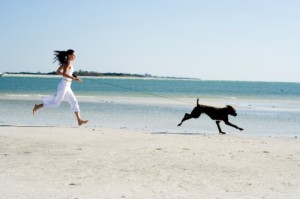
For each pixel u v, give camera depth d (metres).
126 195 5.59
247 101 32.97
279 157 8.74
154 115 19.20
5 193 5.53
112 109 21.70
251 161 8.23
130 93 44.66
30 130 12.00
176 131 13.78
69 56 11.26
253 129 14.96
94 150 9.09
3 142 9.88
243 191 5.96
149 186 6.12
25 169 7.06
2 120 15.41
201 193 5.79
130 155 8.54
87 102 26.64
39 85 77.88
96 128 13.09
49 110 20.12
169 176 6.79
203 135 12.30
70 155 8.45
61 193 5.61
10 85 74.69
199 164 7.80
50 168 7.18
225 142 10.73
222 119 13.69
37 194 5.53
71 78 11.37
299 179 6.76
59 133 11.57
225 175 6.96
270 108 25.36
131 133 12.01
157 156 8.48
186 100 31.53
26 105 22.86
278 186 6.29
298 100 36.28
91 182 6.28
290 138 12.16
